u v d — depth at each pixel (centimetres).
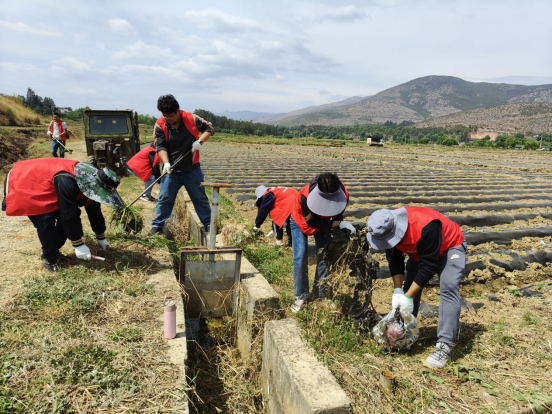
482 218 801
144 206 797
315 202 371
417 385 279
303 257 405
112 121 1179
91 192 409
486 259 604
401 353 336
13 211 395
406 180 1402
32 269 420
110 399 243
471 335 360
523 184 1370
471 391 277
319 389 233
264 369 328
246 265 469
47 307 341
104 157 1140
